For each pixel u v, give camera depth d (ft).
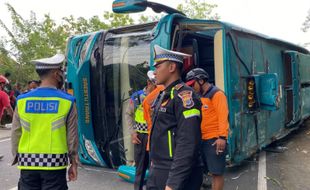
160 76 9.84
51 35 69.56
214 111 15.94
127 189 19.34
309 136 37.01
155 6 19.49
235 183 20.80
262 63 26.66
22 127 11.89
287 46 34.42
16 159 12.33
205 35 23.36
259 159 26.86
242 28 22.84
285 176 22.30
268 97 23.89
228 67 20.30
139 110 18.58
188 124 9.20
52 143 11.76
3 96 26.35
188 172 9.16
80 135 23.25
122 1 19.76
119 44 22.16
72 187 19.66
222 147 15.58
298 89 34.78
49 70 12.12
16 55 64.34
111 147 22.54
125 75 21.88
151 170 10.02
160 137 9.70
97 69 22.47
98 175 21.98
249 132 23.34
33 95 11.99
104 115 22.39
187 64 21.04
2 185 20.24
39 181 12.00
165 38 19.35
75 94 23.00
